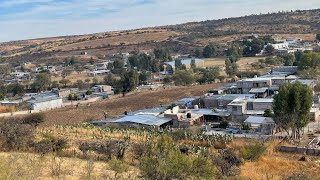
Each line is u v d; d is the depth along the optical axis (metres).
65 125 58.25
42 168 23.98
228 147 40.69
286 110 46.66
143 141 43.19
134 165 28.56
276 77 79.06
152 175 21.30
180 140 45.31
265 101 60.72
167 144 29.17
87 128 52.41
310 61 88.62
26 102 89.25
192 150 34.31
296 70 91.56
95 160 30.30
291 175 29.08
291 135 47.69
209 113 61.81
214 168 24.73
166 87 105.69
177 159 21.86
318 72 81.44
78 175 23.25
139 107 79.38
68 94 102.44
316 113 55.16
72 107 85.94
